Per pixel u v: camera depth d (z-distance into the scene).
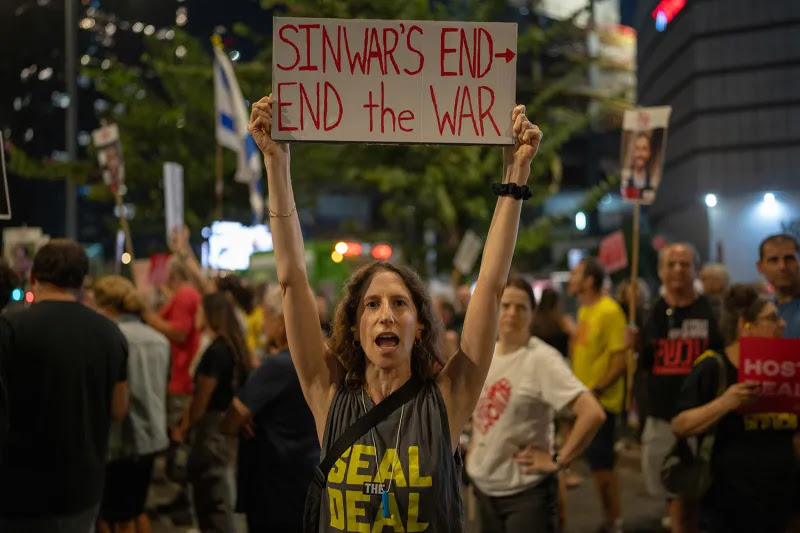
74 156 18.22
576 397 4.72
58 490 4.19
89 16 27.39
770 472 4.38
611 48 44.47
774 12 29.31
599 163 48.34
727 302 4.71
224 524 6.31
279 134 3.04
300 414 4.97
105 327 4.48
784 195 29.05
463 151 15.45
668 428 6.66
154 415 6.48
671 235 34.16
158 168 20.08
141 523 6.64
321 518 2.83
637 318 8.02
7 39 22.14
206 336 8.24
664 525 7.79
